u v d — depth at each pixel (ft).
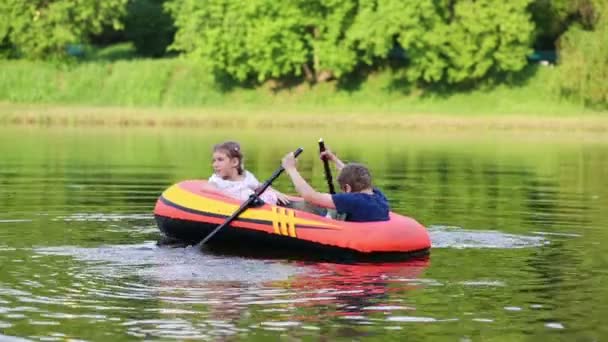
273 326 74.28
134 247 107.45
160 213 113.19
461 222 128.57
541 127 373.20
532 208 143.33
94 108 436.76
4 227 119.85
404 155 245.45
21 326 73.77
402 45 440.04
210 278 91.35
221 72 474.90
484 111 431.84
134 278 90.84
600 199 155.63
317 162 223.10
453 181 182.91
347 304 81.30
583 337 72.18
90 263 97.71
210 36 456.86
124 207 139.74
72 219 127.34
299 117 392.47
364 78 471.21
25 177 181.47
